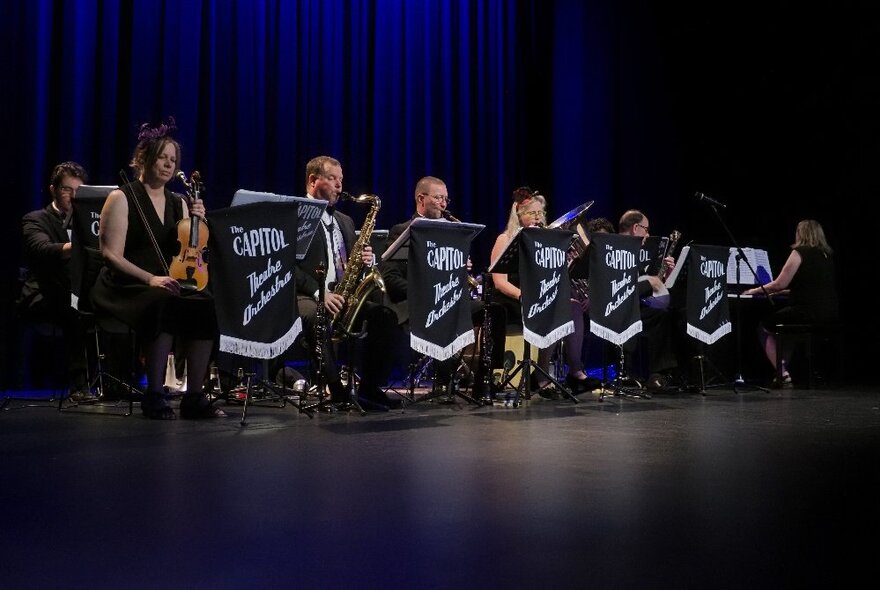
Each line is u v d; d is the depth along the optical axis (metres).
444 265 3.93
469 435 3.20
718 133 8.25
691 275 5.25
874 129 7.46
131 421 3.66
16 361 6.18
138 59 6.92
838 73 7.61
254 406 4.43
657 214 8.55
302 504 1.98
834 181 7.67
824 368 7.07
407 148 8.22
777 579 1.42
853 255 7.61
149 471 2.40
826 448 2.88
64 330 4.73
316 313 4.06
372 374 4.26
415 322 3.82
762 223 8.04
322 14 7.80
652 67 8.56
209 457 2.65
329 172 4.46
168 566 1.51
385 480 2.27
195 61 7.11
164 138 3.89
